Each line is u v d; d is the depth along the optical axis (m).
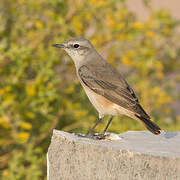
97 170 8.66
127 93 9.88
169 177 8.09
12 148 12.95
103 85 10.15
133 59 13.61
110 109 10.08
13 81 12.21
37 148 12.25
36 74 13.61
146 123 9.23
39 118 13.17
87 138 9.52
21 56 12.13
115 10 13.94
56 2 13.47
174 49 14.91
